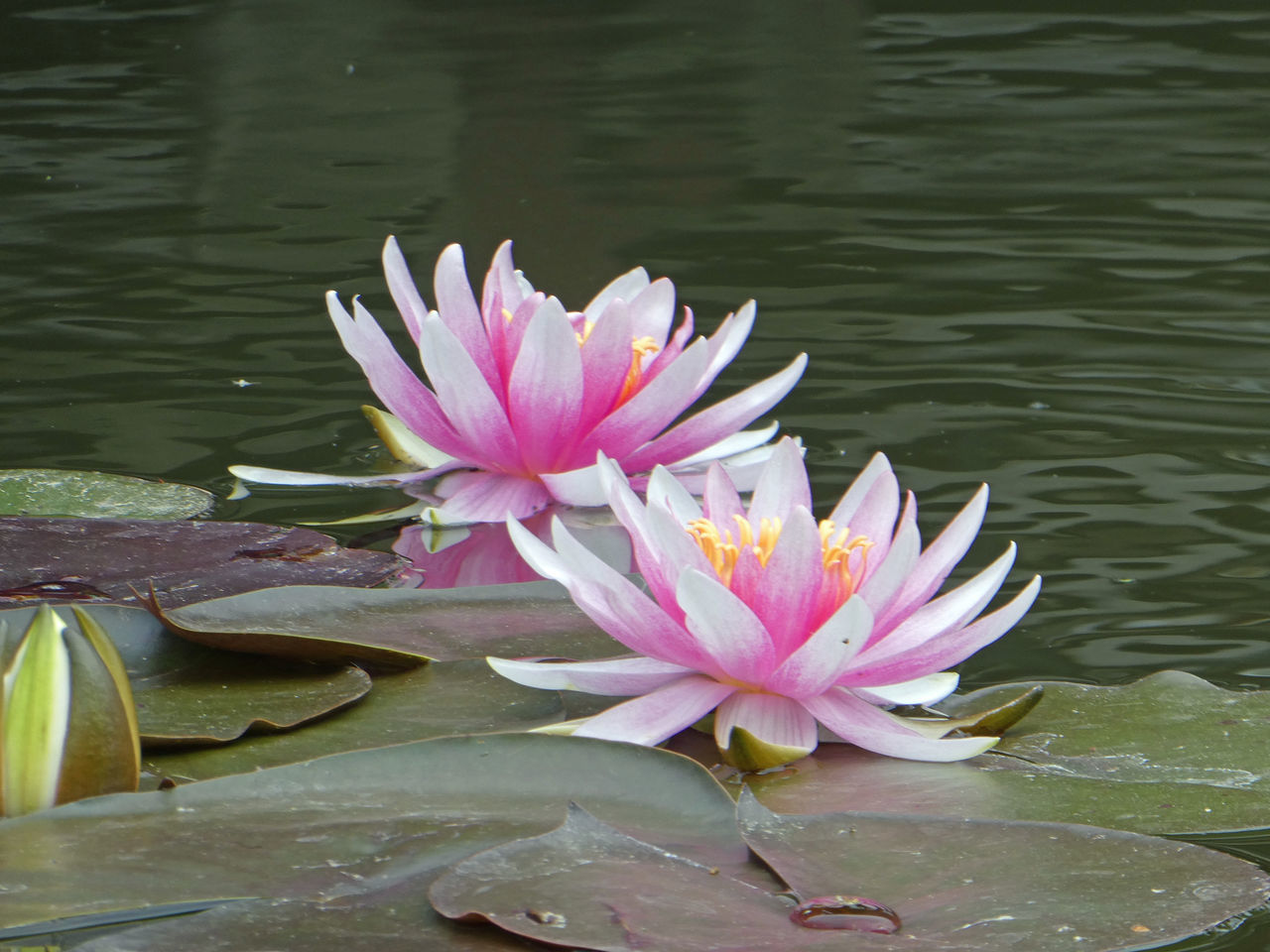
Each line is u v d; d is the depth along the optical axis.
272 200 9.26
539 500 4.54
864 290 7.13
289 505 4.52
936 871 2.25
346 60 14.77
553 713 2.90
